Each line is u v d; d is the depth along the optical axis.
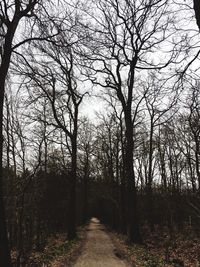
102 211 87.31
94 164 61.81
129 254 23.69
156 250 26.22
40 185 20.86
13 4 13.05
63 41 13.95
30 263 17.78
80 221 74.31
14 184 16.97
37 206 21.53
